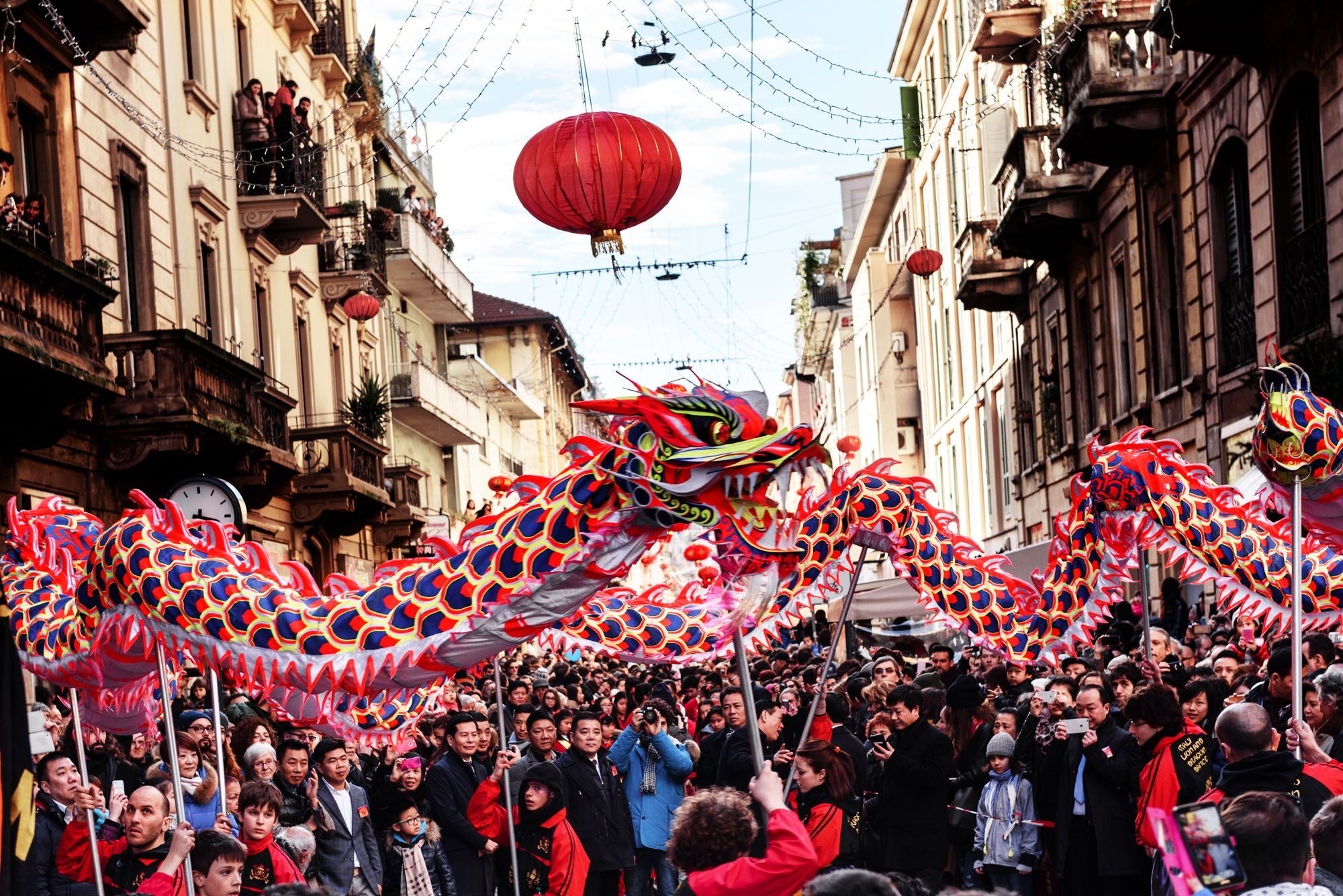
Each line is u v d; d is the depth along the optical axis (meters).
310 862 8.07
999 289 30.55
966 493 39.38
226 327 23.44
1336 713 7.17
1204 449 18.91
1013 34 26.23
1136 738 7.54
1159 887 6.31
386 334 38.38
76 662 6.46
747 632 7.21
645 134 9.30
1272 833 3.95
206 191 22.39
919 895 5.25
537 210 9.47
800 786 7.72
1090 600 8.17
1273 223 16.02
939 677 12.09
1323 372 13.74
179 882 5.92
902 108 42.09
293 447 27.09
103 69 18.75
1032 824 8.46
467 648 5.82
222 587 5.94
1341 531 8.02
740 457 5.45
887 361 48.47
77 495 16.75
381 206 38.53
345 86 34.19
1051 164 24.62
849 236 62.09
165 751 8.71
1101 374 24.45
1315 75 14.59
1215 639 13.55
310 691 5.89
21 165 16.00
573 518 5.79
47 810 6.83
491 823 8.53
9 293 13.66
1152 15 18.58
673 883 10.39
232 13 25.33
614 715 14.67
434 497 43.06
